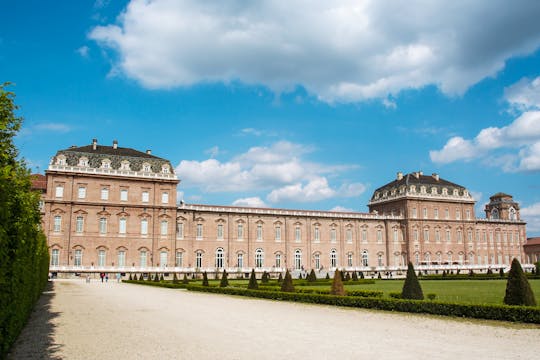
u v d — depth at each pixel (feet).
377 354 68.49
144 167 367.04
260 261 410.93
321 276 396.16
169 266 365.61
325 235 443.73
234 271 389.60
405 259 469.98
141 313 116.98
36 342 77.15
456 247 494.59
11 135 106.11
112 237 350.43
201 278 366.02
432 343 77.20
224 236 399.85
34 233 120.57
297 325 97.14
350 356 67.10
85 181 347.77
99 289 213.05
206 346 73.92
